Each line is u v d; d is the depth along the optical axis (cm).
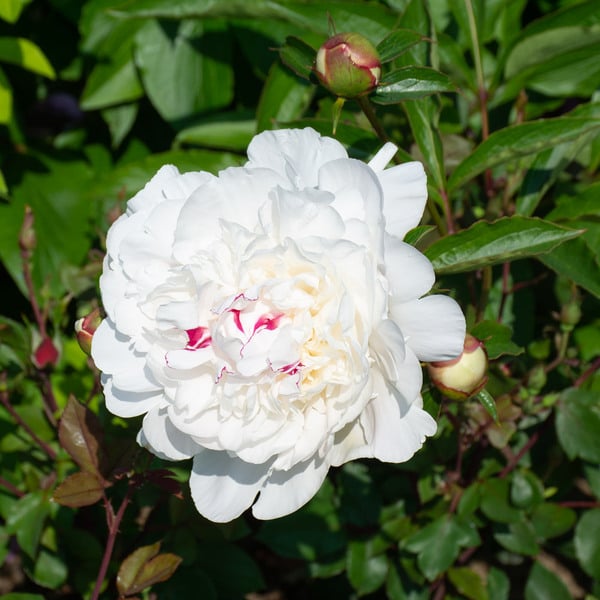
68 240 114
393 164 93
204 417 78
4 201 114
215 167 109
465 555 106
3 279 120
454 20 107
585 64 103
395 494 103
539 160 95
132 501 101
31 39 118
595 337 103
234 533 99
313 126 93
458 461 98
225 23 112
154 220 78
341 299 76
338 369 77
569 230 85
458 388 82
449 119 105
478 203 105
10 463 106
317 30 99
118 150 119
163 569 89
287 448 77
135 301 79
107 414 97
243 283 77
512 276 102
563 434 97
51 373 105
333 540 103
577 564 115
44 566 100
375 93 86
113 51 113
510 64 100
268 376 77
